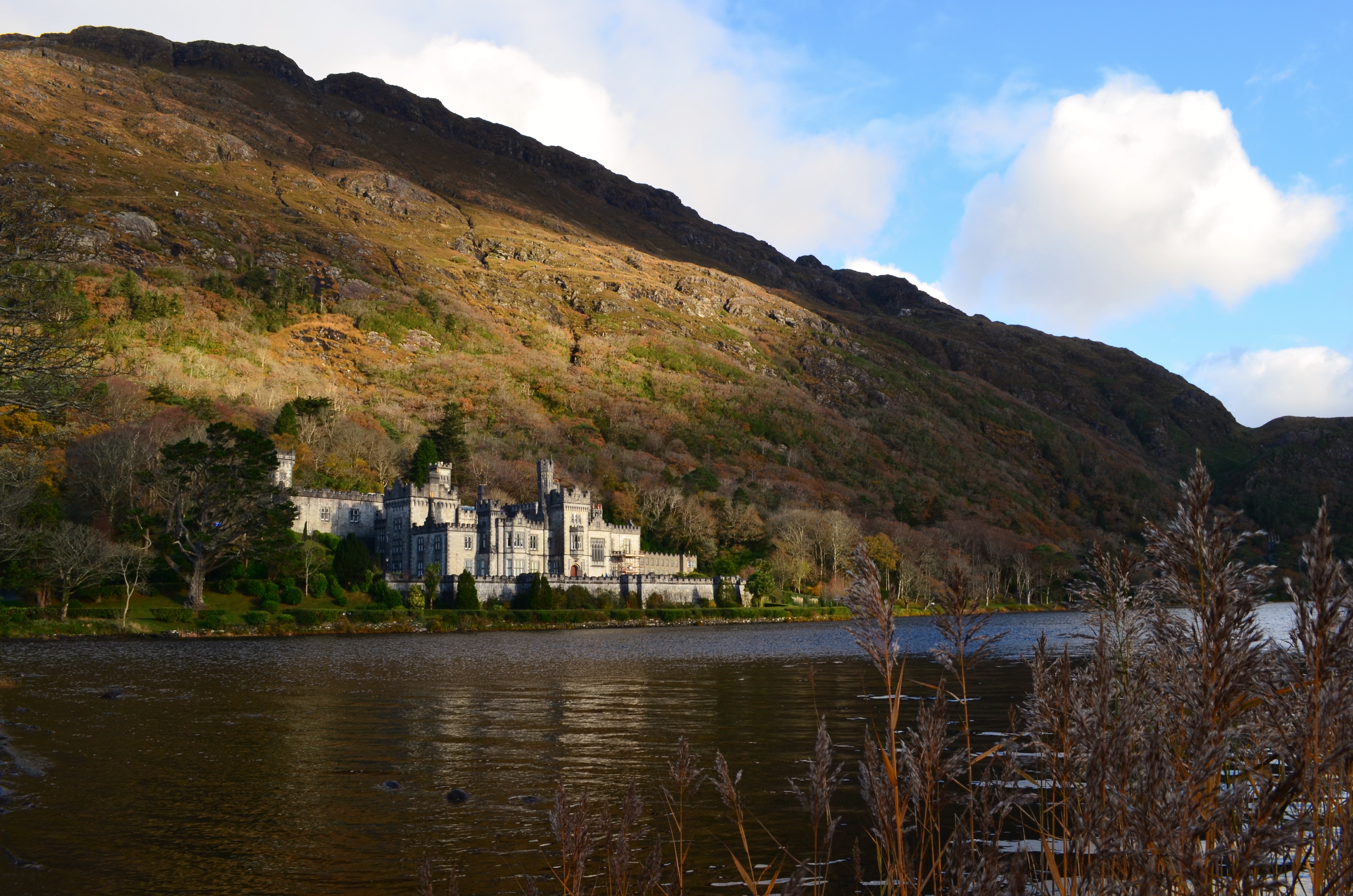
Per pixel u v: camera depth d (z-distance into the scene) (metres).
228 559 108.12
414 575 134.25
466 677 55.75
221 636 94.19
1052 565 184.38
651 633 105.88
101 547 95.00
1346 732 5.43
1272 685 5.56
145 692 47.84
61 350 34.69
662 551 167.38
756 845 20.06
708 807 23.59
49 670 58.28
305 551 115.06
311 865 19.62
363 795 25.56
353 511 142.75
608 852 10.89
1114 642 6.87
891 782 7.09
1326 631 5.37
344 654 74.25
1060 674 7.25
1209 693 5.62
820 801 7.39
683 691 48.06
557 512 146.75
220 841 21.33
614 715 39.66
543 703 43.56
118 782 27.27
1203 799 5.75
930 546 172.75
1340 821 5.98
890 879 7.07
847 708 40.12
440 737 34.53
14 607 89.69
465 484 169.38
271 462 105.81
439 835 21.59
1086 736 6.64
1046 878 8.59
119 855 20.39
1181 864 5.59
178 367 166.12
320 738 34.28
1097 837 6.27
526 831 21.81
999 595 174.38
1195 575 5.91
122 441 113.44
